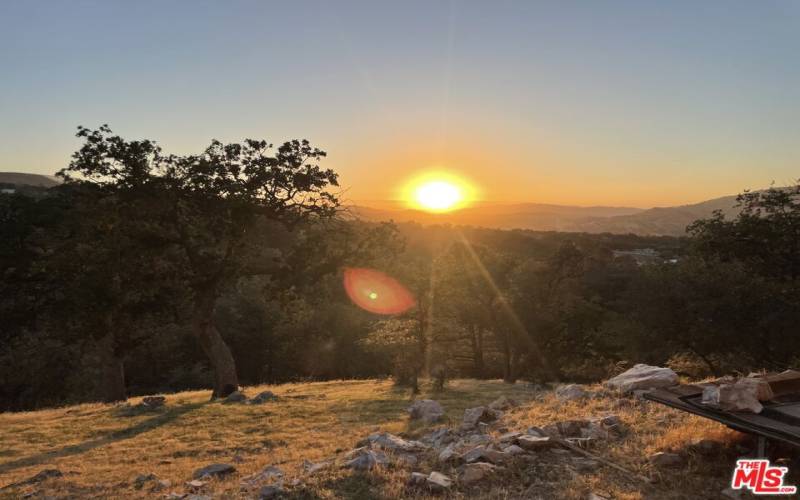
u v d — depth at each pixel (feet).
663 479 19.88
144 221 77.61
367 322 158.40
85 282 76.02
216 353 84.07
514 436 26.11
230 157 81.51
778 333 85.76
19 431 54.90
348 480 22.65
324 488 21.93
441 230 367.66
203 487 27.04
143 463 37.04
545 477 21.16
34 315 91.30
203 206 79.77
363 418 52.08
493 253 118.62
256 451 38.78
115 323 84.79
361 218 91.30
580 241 351.46
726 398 19.34
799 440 16.33
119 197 76.48
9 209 87.61
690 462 20.92
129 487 29.48
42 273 84.02
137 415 62.18
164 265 81.05
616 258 279.49
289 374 171.01
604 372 102.22
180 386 152.66
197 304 84.38
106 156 75.00
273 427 49.47
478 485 21.02
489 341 138.72
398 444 28.86
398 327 104.22
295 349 166.09
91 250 77.61
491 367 134.82
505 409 39.34
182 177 78.23
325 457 30.89
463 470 22.49
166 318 93.09
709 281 95.76
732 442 21.86
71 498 28.09
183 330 147.64
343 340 159.94
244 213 79.10
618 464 21.86
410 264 114.32
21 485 31.91
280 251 91.25
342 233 89.76
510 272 115.55
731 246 111.34
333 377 159.33
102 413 65.67
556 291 116.37
